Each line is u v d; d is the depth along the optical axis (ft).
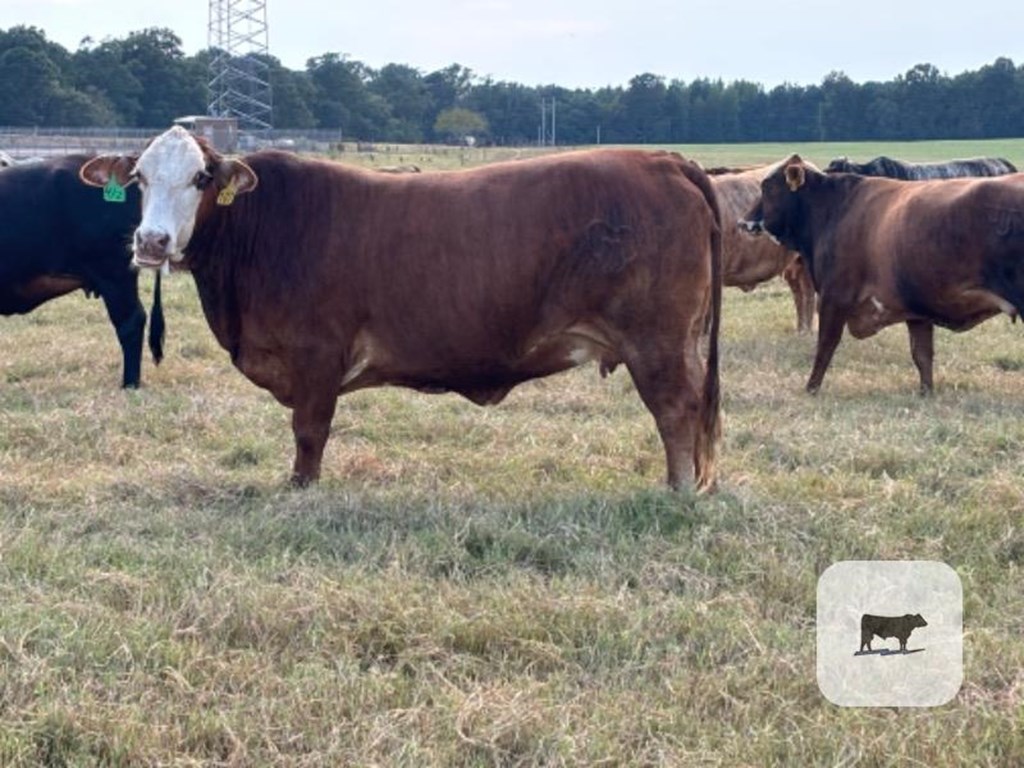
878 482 24.23
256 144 182.39
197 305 52.19
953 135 298.56
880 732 14.58
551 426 29.89
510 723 14.42
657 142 312.09
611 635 16.97
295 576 19.22
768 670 16.03
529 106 316.19
